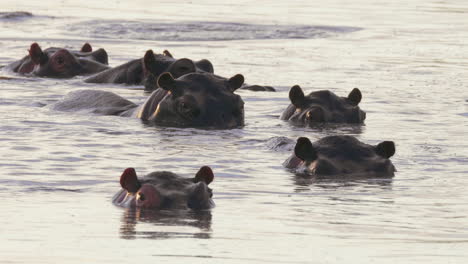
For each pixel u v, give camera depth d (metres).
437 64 99.31
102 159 48.94
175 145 53.97
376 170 46.91
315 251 31.97
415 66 97.31
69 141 54.09
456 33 131.62
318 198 41.16
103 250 31.64
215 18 145.00
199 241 33.22
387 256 31.45
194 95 62.38
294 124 63.44
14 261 29.92
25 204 38.69
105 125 60.53
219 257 31.00
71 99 68.19
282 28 133.88
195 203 38.59
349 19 148.00
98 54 87.88
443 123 64.25
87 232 34.22
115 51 106.06
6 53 102.56
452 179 45.94
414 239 33.97
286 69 93.44
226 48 111.81
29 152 50.22
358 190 43.06
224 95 62.84
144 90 76.44
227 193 41.69
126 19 141.12
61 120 61.81
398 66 97.25
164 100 63.09
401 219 37.25
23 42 114.06
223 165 48.19
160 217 36.88
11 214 36.81
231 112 62.62
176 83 63.28
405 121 65.00
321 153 47.69
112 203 39.25
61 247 31.91
